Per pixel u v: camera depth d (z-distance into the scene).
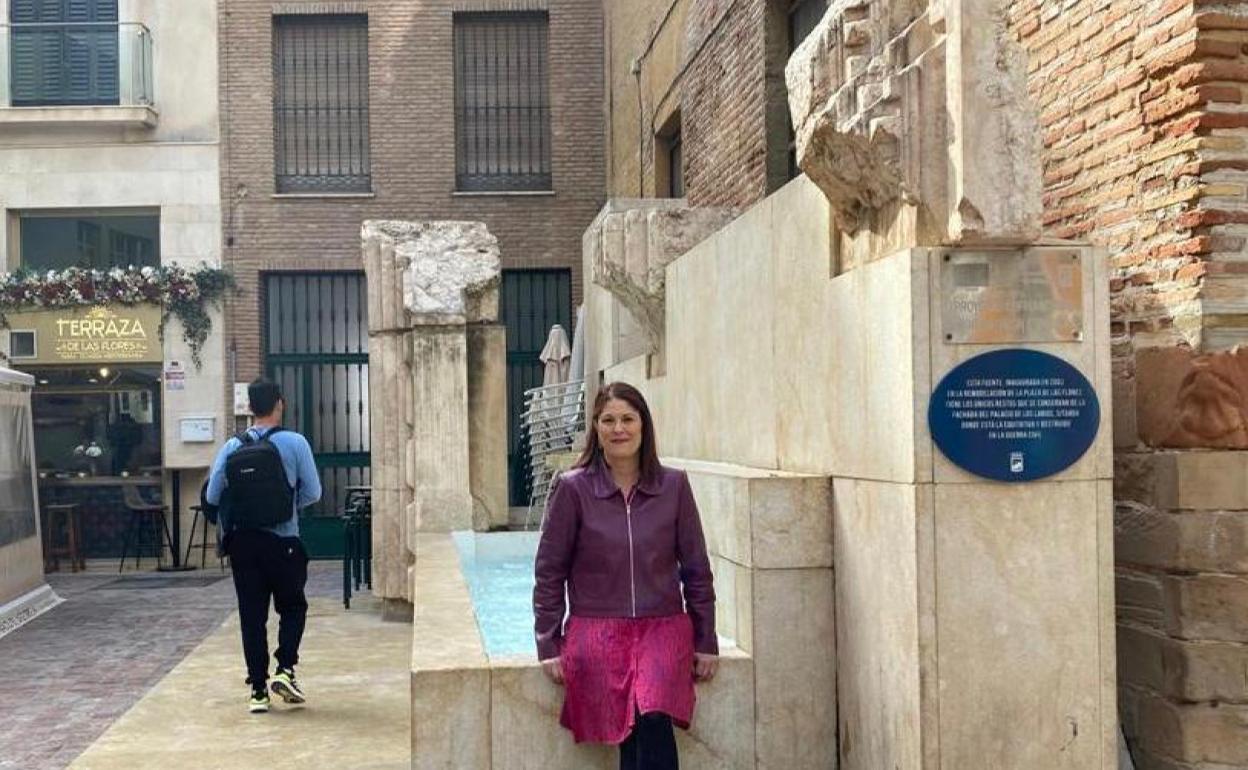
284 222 19.33
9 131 18.98
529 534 10.29
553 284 19.86
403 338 11.34
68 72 19.16
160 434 19.00
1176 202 4.68
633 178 17.33
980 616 4.20
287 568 7.74
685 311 8.21
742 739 4.96
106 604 13.84
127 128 19.11
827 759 4.98
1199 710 4.50
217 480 7.64
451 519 10.76
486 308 11.16
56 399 18.81
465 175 19.91
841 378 4.95
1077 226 5.33
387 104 19.61
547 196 19.77
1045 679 4.21
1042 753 4.20
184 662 9.65
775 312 6.03
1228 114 4.54
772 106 10.85
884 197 4.59
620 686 4.33
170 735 7.17
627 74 17.67
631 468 4.49
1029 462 4.21
